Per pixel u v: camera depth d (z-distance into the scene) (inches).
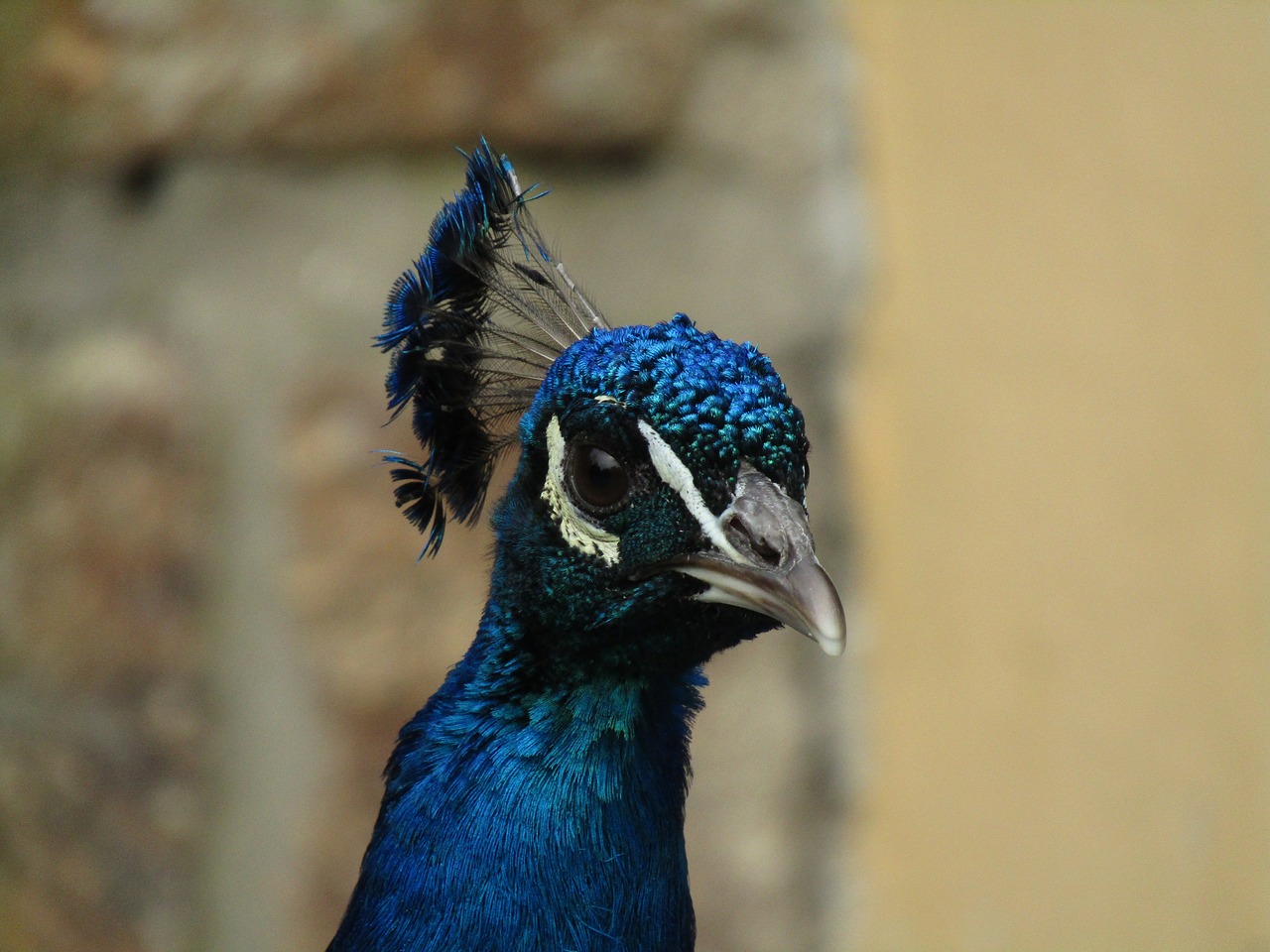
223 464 128.9
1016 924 130.6
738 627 121.3
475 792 121.4
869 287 129.6
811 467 129.7
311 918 128.7
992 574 130.3
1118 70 131.6
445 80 129.2
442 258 123.4
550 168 129.6
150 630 128.8
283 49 129.1
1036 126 130.9
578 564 121.4
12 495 129.1
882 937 129.5
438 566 128.8
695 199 129.7
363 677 128.8
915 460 129.7
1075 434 130.9
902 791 129.6
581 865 121.3
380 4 129.0
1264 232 133.3
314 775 128.7
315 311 129.0
